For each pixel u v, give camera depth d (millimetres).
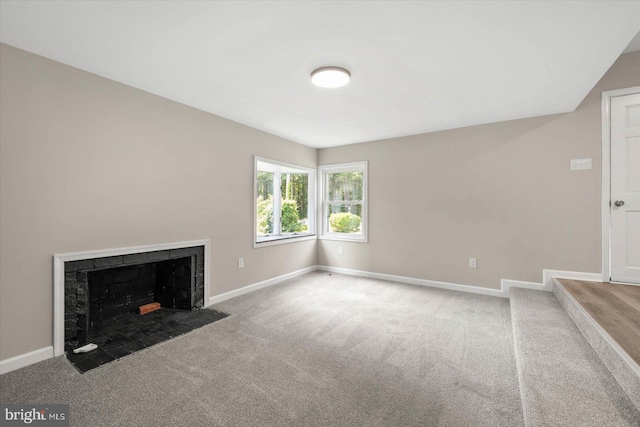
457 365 2125
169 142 2963
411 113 3355
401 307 3318
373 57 2145
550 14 1646
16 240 2035
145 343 2453
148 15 1689
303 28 1808
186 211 3127
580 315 2248
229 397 1761
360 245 4758
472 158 3816
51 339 2205
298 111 3309
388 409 1660
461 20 1712
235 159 3682
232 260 3654
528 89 2672
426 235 4168
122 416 1592
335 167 5027
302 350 2344
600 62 2176
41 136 2137
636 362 1419
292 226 4906
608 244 3061
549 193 3357
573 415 1340
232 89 2730
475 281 3822
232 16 1697
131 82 2584
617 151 3010
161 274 3342
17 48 2029
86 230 2377
